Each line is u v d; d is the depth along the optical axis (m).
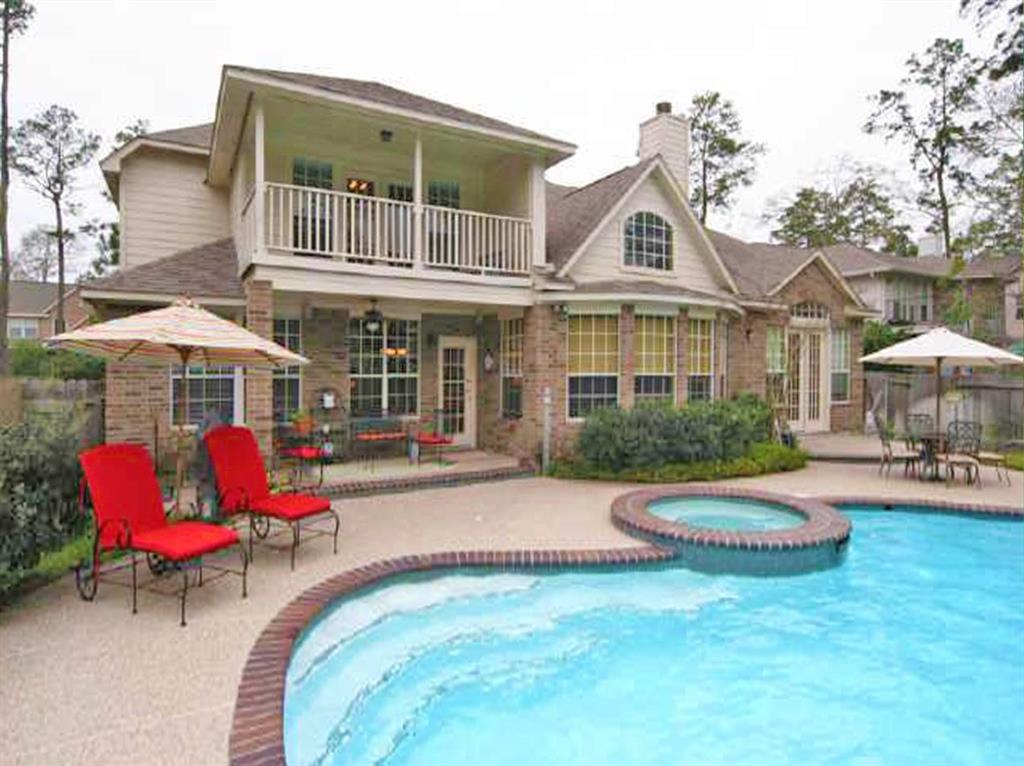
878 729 4.41
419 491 9.83
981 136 25.02
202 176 13.10
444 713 4.52
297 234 11.32
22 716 3.38
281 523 7.63
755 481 10.84
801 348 16.55
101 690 3.67
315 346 11.67
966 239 24.42
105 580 5.46
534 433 11.48
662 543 6.92
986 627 5.96
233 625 4.66
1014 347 23.70
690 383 12.81
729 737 4.30
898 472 11.81
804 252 17.44
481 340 13.59
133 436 9.86
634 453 10.66
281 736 3.17
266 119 10.44
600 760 4.02
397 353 12.55
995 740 4.30
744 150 31.36
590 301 11.59
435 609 5.86
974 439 10.88
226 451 6.59
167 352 7.00
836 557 7.14
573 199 14.79
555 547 6.80
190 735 3.20
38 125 26.69
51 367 19.25
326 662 4.77
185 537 5.04
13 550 4.91
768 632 5.83
